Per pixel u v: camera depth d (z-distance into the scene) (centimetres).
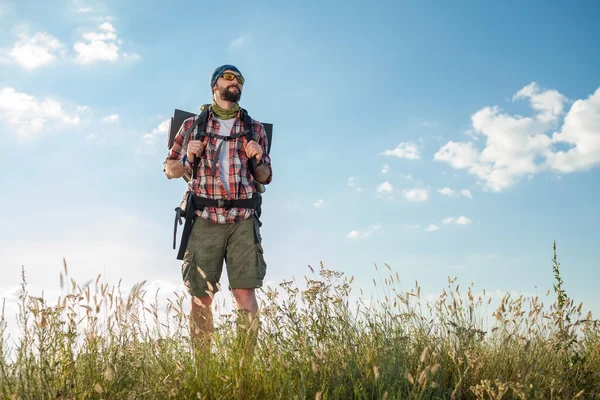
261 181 430
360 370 332
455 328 375
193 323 359
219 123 427
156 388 291
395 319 399
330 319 371
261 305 364
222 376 308
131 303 317
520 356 368
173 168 425
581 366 379
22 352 278
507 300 393
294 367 333
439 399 305
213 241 411
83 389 282
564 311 403
